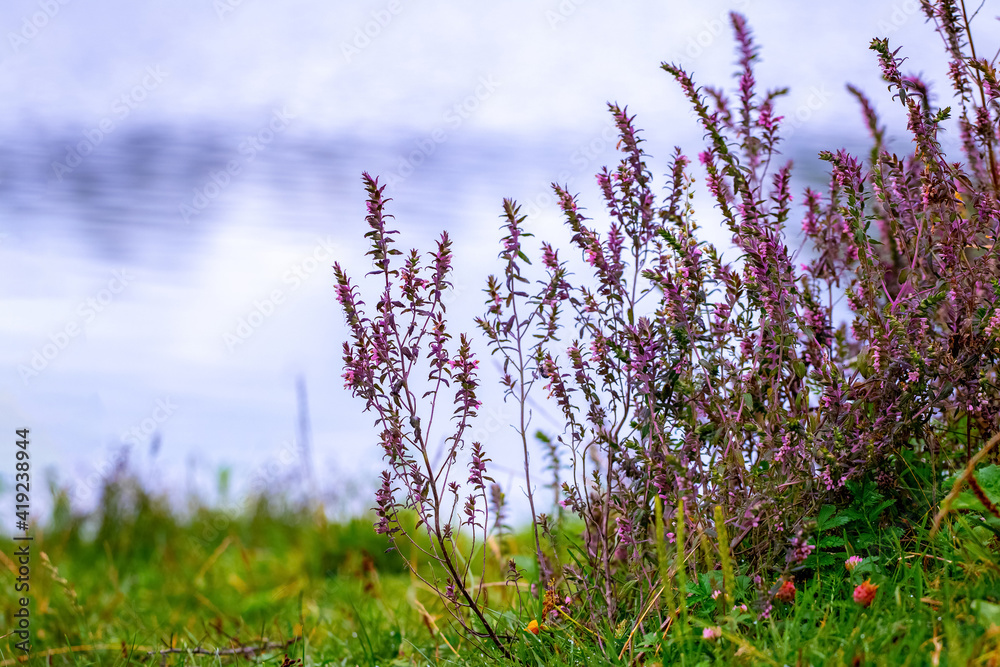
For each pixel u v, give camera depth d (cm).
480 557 462
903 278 304
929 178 285
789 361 296
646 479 295
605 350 296
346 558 554
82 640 417
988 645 216
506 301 294
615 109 302
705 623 252
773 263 282
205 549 617
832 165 304
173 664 376
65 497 651
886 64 294
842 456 279
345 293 281
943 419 306
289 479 682
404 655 355
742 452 298
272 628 428
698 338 291
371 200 278
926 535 273
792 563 272
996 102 293
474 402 285
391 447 283
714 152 306
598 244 300
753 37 318
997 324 265
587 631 288
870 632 239
